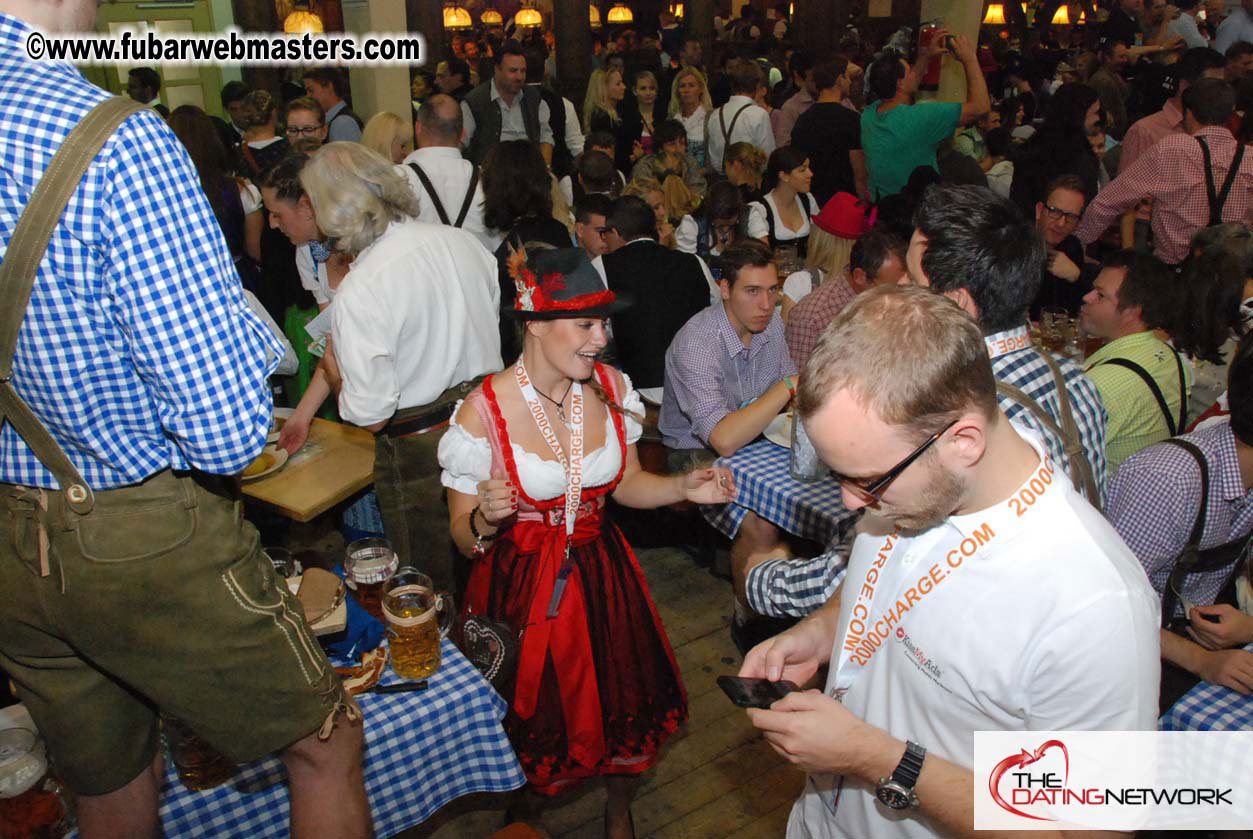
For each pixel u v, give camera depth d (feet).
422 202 12.16
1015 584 3.43
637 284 11.10
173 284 3.43
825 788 4.48
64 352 3.37
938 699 3.73
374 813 5.14
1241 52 20.99
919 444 3.24
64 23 3.49
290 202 9.13
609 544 6.60
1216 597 6.40
